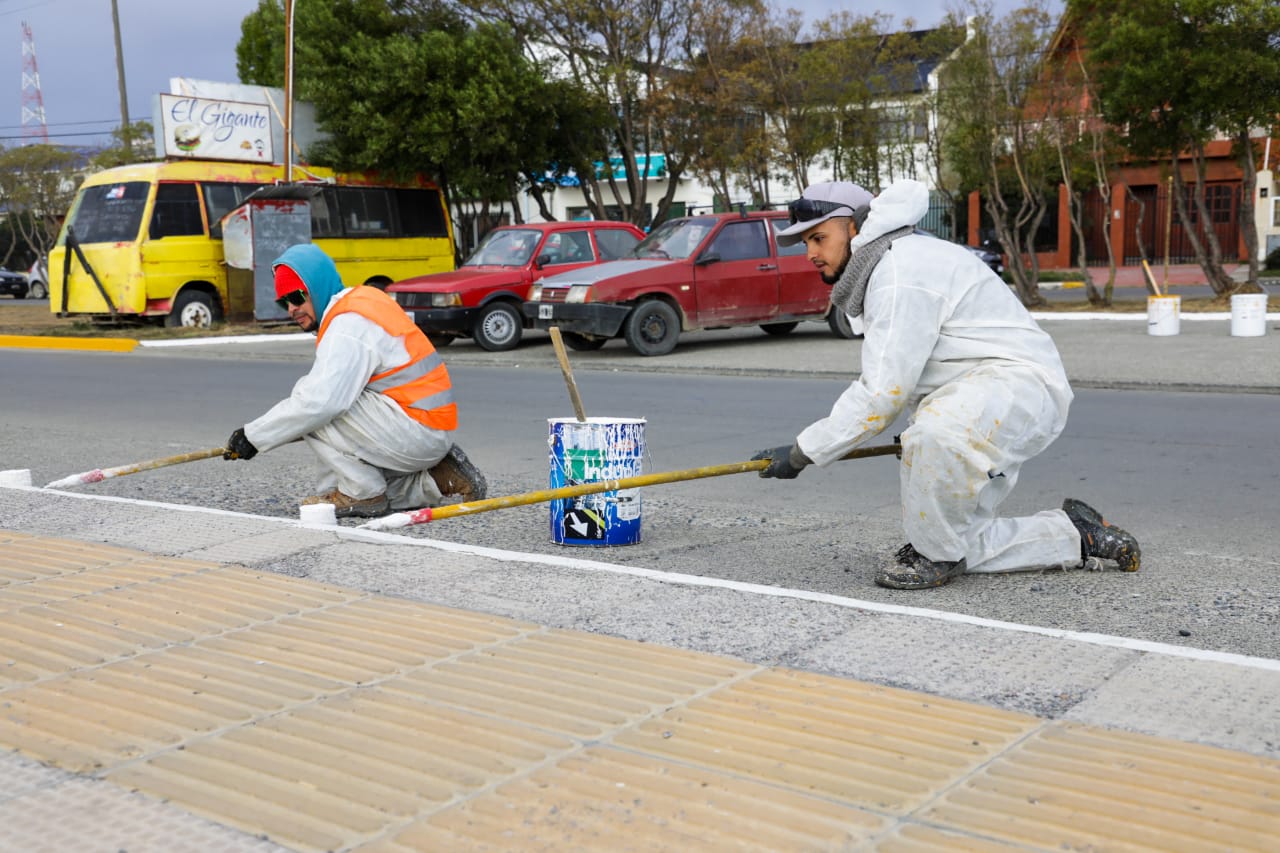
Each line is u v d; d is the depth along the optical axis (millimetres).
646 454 8461
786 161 27312
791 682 3547
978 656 3744
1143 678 3521
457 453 6652
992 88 22828
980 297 4730
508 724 3246
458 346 18484
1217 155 37250
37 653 3889
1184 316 19562
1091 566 5188
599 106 26141
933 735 3139
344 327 6152
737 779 2889
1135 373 12398
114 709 3402
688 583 4629
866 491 7336
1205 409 10258
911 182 4781
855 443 4777
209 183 22438
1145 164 22641
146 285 21641
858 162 27344
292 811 2766
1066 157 23266
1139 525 6191
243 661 3789
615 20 25328
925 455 4746
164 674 3680
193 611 4336
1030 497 6973
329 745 3127
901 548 5105
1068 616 4527
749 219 16891
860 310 4930
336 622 4184
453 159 24766
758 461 5039
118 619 4250
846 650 3828
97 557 5160
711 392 12312
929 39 23969
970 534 4953
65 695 3516
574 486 5094
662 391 12484
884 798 2781
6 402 12727
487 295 17172
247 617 4254
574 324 15922
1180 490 7051
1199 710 3281
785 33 26922
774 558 5609
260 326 22438
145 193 21750
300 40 24219
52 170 46000
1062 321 20156
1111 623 4438
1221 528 6082
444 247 25250
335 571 4867
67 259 22234
